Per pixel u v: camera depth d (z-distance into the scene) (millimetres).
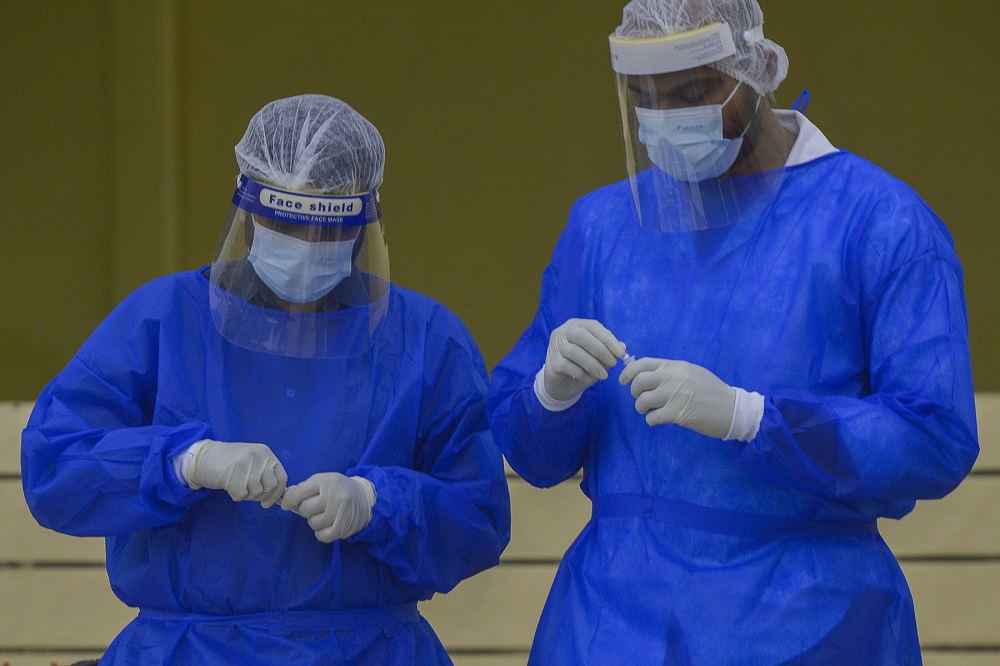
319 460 5020
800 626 4461
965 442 4445
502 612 7980
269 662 4812
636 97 4711
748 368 4621
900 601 4676
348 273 4934
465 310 10320
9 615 8148
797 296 4641
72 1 10125
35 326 10312
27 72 10211
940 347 4457
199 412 4996
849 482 4355
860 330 4660
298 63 10148
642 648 4559
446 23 10125
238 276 4988
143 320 5082
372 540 4875
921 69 9797
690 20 4609
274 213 4777
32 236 10289
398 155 10227
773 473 4391
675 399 4348
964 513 7859
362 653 4965
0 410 8195
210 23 10125
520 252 10281
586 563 4852
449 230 10273
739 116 4652
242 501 4902
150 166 10094
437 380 5281
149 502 4703
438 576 5090
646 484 4742
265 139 4906
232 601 4875
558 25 10102
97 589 8148
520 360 5164
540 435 4871
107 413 5004
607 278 5039
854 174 4797
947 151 9805
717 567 4566
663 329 4824
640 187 4867
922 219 4645
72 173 10227
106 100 10156
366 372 5141
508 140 10203
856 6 9805
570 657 4695
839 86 9867
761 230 4781
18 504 8148
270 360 5094
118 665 4855
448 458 5215
